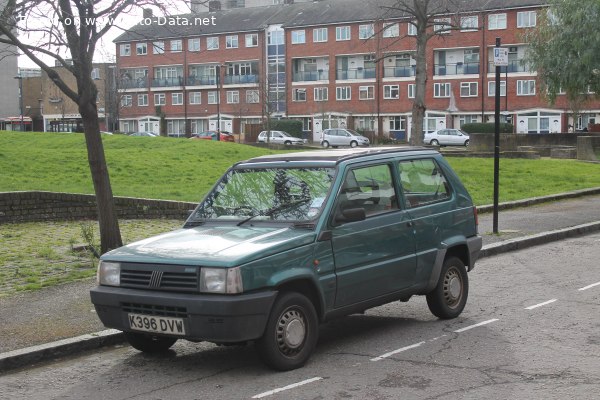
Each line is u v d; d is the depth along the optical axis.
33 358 7.18
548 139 44.00
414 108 30.78
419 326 8.24
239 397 5.96
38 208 17.08
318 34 76.12
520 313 8.72
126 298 6.57
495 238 14.21
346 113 75.50
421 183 8.27
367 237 7.32
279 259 6.46
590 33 39.16
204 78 82.69
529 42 42.62
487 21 68.00
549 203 20.80
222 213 7.57
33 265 11.78
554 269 11.62
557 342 7.39
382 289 7.51
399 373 6.49
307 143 72.38
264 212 7.33
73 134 33.12
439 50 70.62
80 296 9.60
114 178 22.28
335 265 6.96
